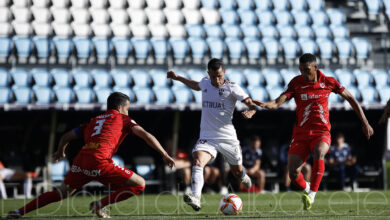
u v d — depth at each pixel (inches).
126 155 2252.7
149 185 2114.9
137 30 2422.5
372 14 2741.1
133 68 2341.3
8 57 2224.4
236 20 2566.4
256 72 2410.2
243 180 1095.6
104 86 2192.4
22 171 1844.2
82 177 844.6
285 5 2657.5
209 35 2486.5
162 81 2249.0
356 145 2353.6
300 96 971.9
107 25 2397.9
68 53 2274.9
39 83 2145.7
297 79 979.9
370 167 2247.8
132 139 2256.4
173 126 2110.0
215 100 1003.9
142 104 2081.7
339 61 2578.7
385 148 2239.2
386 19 2743.6
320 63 2551.7
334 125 2402.8
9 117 2155.5
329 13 2679.6
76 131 872.3
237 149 1023.6
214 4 2578.7
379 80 2458.2
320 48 2544.3
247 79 2367.1
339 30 2635.3
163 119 2284.7
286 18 2618.1
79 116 2229.3
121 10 2440.9
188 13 2519.7
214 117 1008.9
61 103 2082.9
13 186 2015.3
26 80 2143.2
